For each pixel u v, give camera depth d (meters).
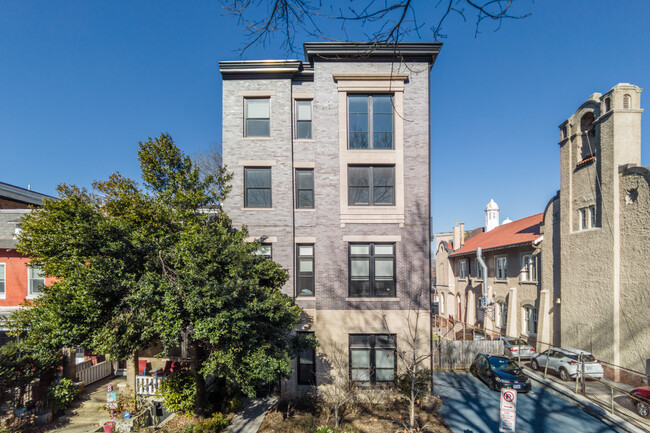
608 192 16.58
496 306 27.33
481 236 37.03
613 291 16.12
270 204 14.64
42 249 10.86
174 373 12.77
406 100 14.42
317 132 14.46
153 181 11.65
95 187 11.64
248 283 9.33
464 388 15.66
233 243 10.45
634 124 16.30
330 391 13.59
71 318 8.27
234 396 12.82
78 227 8.87
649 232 14.67
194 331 8.47
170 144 11.92
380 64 14.43
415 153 14.37
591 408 13.30
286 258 14.32
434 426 11.70
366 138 14.65
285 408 12.96
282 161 14.53
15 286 16.47
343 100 14.43
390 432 11.05
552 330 20.56
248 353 9.21
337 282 14.23
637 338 15.08
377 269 14.48
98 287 8.14
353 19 5.34
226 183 14.50
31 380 12.55
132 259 9.35
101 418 12.61
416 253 14.23
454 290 36.84
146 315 8.41
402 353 12.85
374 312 14.09
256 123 14.82
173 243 10.57
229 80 14.73
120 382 16.06
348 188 14.57
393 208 14.34
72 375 14.87
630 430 11.55
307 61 14.84
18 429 11.73
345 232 14.35
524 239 23.81
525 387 14.93
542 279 21.47
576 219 18.78
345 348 14.05
